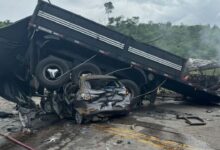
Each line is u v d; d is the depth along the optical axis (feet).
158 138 30.01
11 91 47.73
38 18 43.80
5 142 31.09
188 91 53.72
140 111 46.93
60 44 46.44
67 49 46.70
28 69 46.78
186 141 28.81
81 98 37.73
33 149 27.96
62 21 44.39
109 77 40.63
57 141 30.37
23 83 48.47
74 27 44.73
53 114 45.78
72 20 44.57
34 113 42.39
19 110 40.42
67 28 44.60
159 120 39.14
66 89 42.32
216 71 55.16
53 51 46.50
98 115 37.58
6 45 45.37
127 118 40.45
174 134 31.55
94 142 29.30
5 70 46.39
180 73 48.93
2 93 47.37
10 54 45.98
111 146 27.78
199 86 50.52
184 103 57.36
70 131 34.32
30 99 48.01
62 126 37.42
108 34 45.78
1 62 45.68
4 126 38.63
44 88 47.19
